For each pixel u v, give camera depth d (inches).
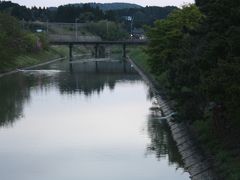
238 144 1348.4
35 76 4549.7
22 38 6215.6
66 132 2101.4
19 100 3014.3
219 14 1363.2
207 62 1333.7
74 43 7411.4
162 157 1672.0
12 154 1759.4
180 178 1435.8
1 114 2539.4
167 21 2746.1
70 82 4045.3
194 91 1464.1
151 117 2407.7
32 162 1654.8
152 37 2783.0
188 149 1627.7
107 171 1540.4
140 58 6043.3
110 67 5748.0
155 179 1441.9
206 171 1341.0
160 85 3083.2
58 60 7121.1
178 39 2443.4
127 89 3565.5
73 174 1517.0
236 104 1179.3
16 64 5339.6
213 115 1502.2
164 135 1996.8
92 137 2005.4
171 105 2439.7
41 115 2500.0
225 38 1301.7
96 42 7283.5
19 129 2170.3
